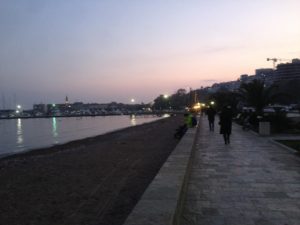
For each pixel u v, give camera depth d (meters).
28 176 15.09
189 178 11.41
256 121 31.98
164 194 7.30
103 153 22.89
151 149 24.09
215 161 14.73
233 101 55.72
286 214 7.71
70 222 8.29
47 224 8.22
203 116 67.62
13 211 9.45
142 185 12.21
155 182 8.48
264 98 37.34
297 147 18.45
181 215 7.71
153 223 5.50
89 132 67.00
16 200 10.69
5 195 11.44
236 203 8.59
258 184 10.49
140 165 16.84
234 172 12.31
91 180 13.45
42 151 30.95
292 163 14.01
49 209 9.49
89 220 8.39
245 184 10.52
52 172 15.85
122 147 26.44
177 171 9.87
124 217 8.55
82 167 16.97
